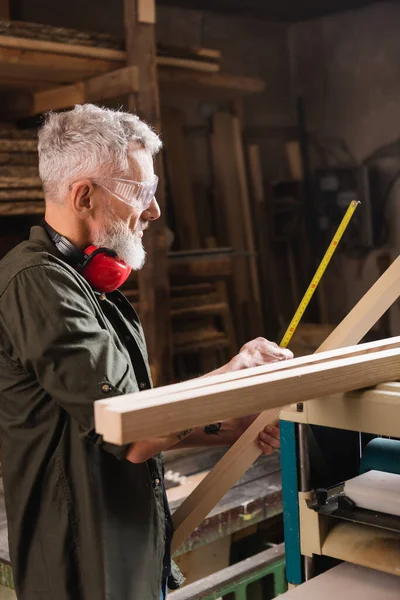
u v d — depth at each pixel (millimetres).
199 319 3832
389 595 1273
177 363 3988
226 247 4293
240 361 1537
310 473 1375
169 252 3709
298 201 4723
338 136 4660
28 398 1389
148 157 1539
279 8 4492
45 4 3643
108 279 1501
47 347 1291
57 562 1389
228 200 4402
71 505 1384
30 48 2521
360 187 4504
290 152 4812
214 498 1571
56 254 1475
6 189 2654
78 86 2922
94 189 1463
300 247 4762
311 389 1087
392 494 1244
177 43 4289
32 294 1329
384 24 4391
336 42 4625
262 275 4582
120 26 3998
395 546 1272
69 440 1383
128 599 1384
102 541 1362
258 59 4691
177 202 4129
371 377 1200
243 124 4602
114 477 1396
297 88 4848
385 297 1379
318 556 1404
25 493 1413
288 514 1396
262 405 1022
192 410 950
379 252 4465
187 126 4258
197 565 2451
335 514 1289
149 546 1432
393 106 4383
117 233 1502
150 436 913
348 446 1512
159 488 1486
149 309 2863
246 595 2047
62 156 1455
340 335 1399
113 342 1430
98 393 1270
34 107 3121
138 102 2742
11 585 1863
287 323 4684
